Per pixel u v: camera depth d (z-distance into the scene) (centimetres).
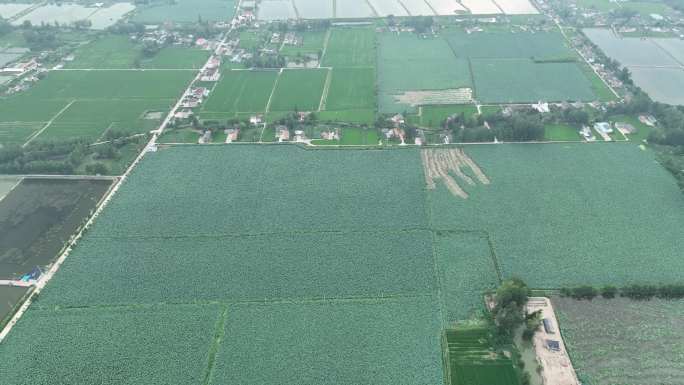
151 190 11088
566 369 7238
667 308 8106
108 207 10594
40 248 9725
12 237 10019
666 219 9919
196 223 10094
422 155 12100
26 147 12669
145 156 12344
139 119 14188
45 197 11106
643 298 8288
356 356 7438
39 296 8575
